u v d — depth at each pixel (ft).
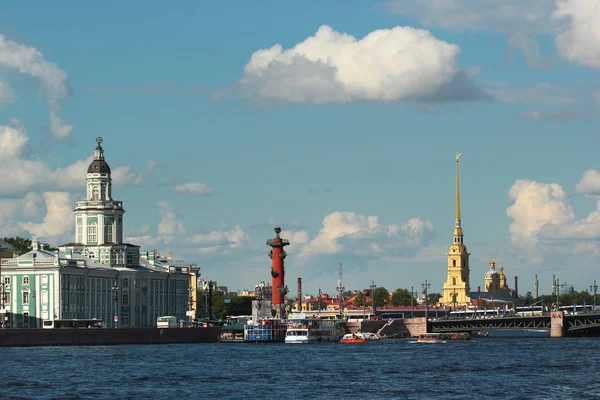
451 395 519.19
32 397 510.99
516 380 590.96
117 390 540.11
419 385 564.71
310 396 515.91
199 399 505.25
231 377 609.42
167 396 516.32
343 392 532.32
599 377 608.19
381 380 593.01
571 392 529.45
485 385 563.89
